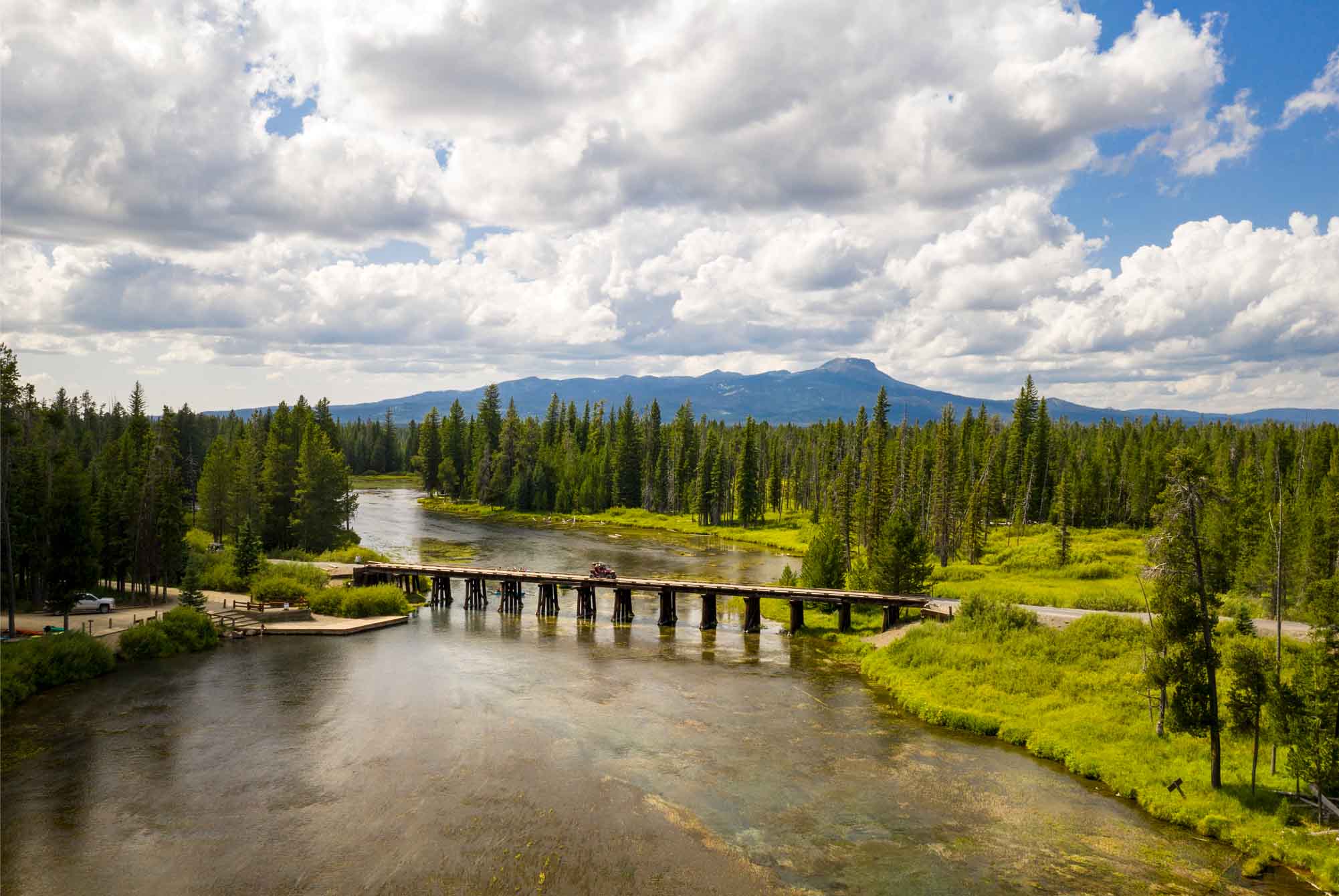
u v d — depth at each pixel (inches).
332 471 3705.7
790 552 4473.4
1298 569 2171.5
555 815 1136.8
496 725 1513.3
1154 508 1284.4
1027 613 2006.6
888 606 2320.4
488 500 6727.4
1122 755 1354.6
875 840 1082.7
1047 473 4896.7
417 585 3051.2
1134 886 975.6
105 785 1220.5
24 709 1583.4
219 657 2031.3
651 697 1722.4
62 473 2247.8
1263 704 1226.6
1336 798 1134.4
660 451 7062.0
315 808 1150.3
